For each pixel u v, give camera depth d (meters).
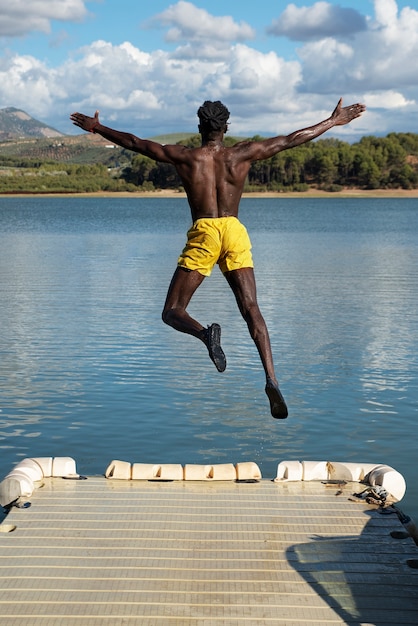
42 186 178.75
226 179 5.89
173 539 6.57
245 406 12.18
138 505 7.34
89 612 5.36
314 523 6.95
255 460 9.89
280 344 16.58
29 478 7.72
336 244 46.53
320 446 10.43
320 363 14.91
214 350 5.61
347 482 8.06
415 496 8.87
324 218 81.94
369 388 13.18
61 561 6.11
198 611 5.41
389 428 11.15
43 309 21.00
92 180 182.50
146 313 20.39
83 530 6.73
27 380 13.56
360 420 11.49
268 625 5.24
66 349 15.98
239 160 5.90
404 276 29.33
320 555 6.29
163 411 11.88
